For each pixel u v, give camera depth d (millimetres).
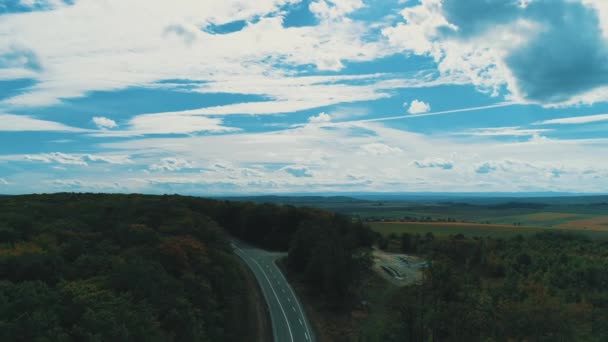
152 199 135625
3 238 64750
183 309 57781
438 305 71375
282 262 140125
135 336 45938
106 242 72125
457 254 146875
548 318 72500
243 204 191250
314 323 91625
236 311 81125
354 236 154125
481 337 70062
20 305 42062
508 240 187500
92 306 46219
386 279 124875
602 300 102188
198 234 97375
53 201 111312
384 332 74625
